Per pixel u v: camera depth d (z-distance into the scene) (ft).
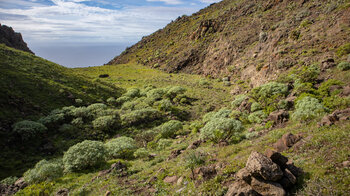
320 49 121.08
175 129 86.22
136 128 107.24
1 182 47.60
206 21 354.54
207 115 104.12
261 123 59.26
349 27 121.39
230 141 44.11
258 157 18.08
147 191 26.32
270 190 16.30
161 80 262.47
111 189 29.43
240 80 191.93
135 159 54.60
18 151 70.38
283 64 128.47
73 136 90.22
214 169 24.34
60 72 178.40
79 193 31.63
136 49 531.09
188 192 21.67
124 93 186.39
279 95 83.20
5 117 83.41
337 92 61.98
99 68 354.33
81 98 136.67
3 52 162.20
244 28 272.10
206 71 267.80
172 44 420.77
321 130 29.48
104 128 101.24
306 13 186.50
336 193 14.30
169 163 36.63
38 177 41.57
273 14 249.96
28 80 127.24
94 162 47.50
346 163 17.21
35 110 100.89
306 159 21.09
